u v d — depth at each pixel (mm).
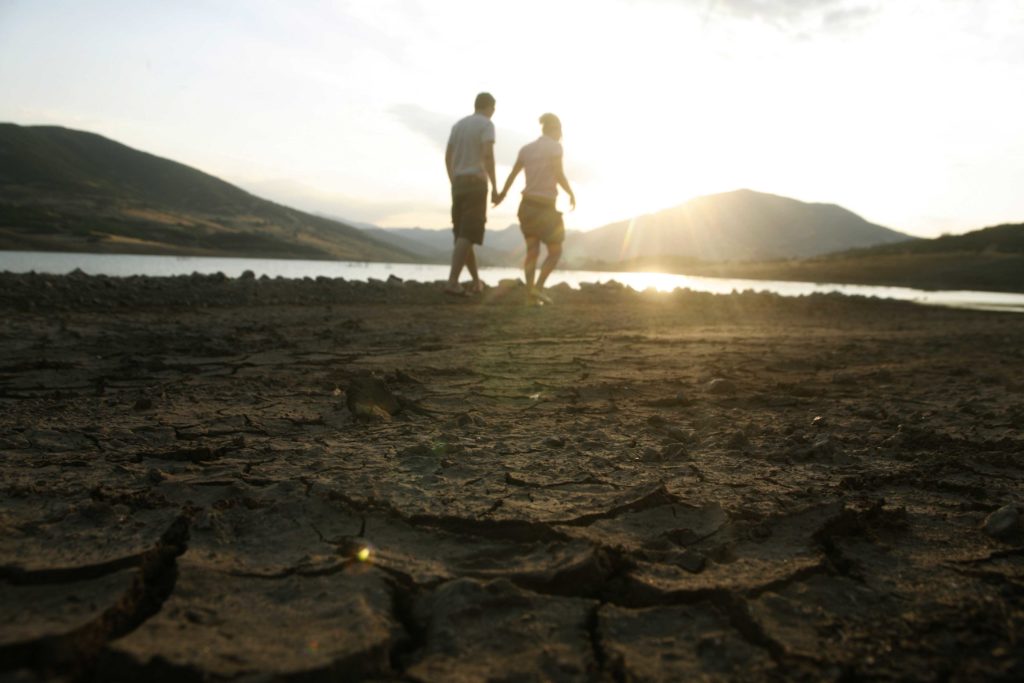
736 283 48125
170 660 1086
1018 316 15484
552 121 9180
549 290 12164
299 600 1369
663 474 2369
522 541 1769
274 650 1154
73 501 1906
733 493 2152
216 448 2508
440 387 4078
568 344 6395
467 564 1593
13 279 8000
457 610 1338
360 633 1228
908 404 4008
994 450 2867
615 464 2488
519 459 2520
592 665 1190
